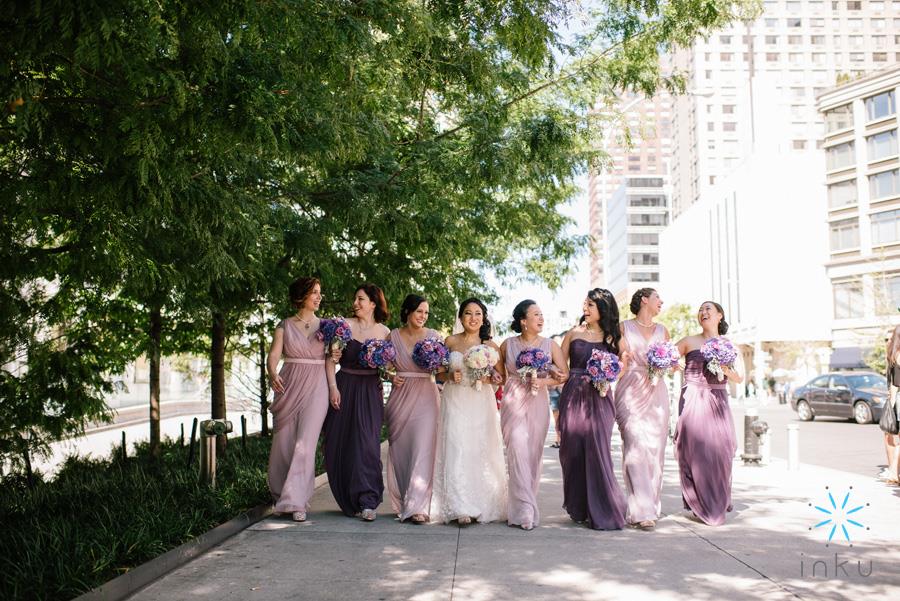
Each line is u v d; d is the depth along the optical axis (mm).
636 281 128000
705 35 11320
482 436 7215
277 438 7496
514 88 9781
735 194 70438
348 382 7570
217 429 7793
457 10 6027
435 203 10383
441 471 7227
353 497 7270
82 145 4977
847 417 24172
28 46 3887
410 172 9883
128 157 5094
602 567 5422
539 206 14078
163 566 5238
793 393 27016
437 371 7410
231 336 14055
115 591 4605
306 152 5855
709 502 7133
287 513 7449
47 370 8516
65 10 3699
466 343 7582
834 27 102938
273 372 7352
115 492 7352
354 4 5531
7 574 4453
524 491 6961
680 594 4766
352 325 7914
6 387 8398
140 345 11094
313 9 5109
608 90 12094
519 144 9852
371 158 9531
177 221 6625
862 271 53250
